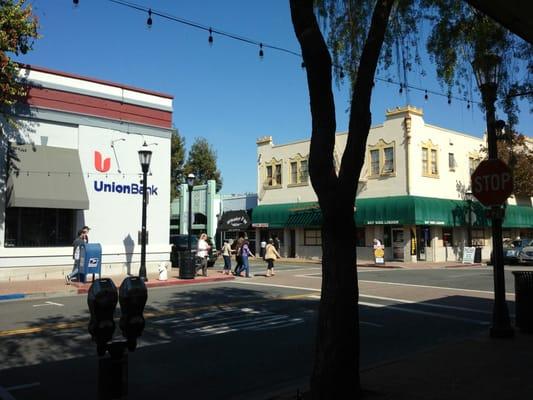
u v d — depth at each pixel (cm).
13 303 1396
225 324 1082
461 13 745
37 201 1844
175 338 944
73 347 859
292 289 1728
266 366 750
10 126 1877
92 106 2102
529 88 834
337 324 517
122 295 411
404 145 3189
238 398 605
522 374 630
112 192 2150
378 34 553
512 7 652
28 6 1664
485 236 3784
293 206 3800
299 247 3825
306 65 541
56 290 1592
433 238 3328
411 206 3081
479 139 3741
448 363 692
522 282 911
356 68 699
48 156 1939
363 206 3322
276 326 1062
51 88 1991
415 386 582
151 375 704
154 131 2295
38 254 1919
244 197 4438
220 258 4041
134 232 2209
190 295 1565
